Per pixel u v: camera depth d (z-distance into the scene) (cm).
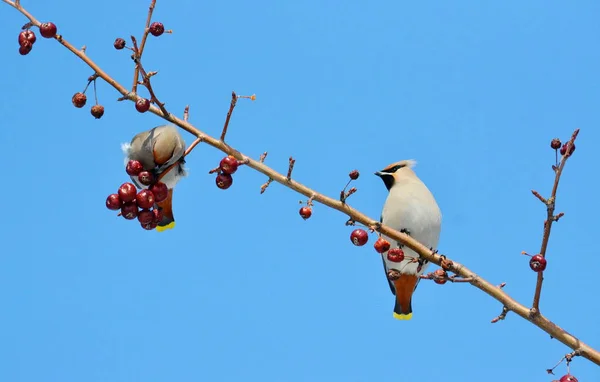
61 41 953
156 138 1089
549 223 874
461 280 940
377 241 986
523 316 920
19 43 963
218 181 965
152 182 964
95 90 962
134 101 957
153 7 942
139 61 932
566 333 905
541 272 892
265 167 979
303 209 971
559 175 870
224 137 977
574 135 867
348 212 988
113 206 934
